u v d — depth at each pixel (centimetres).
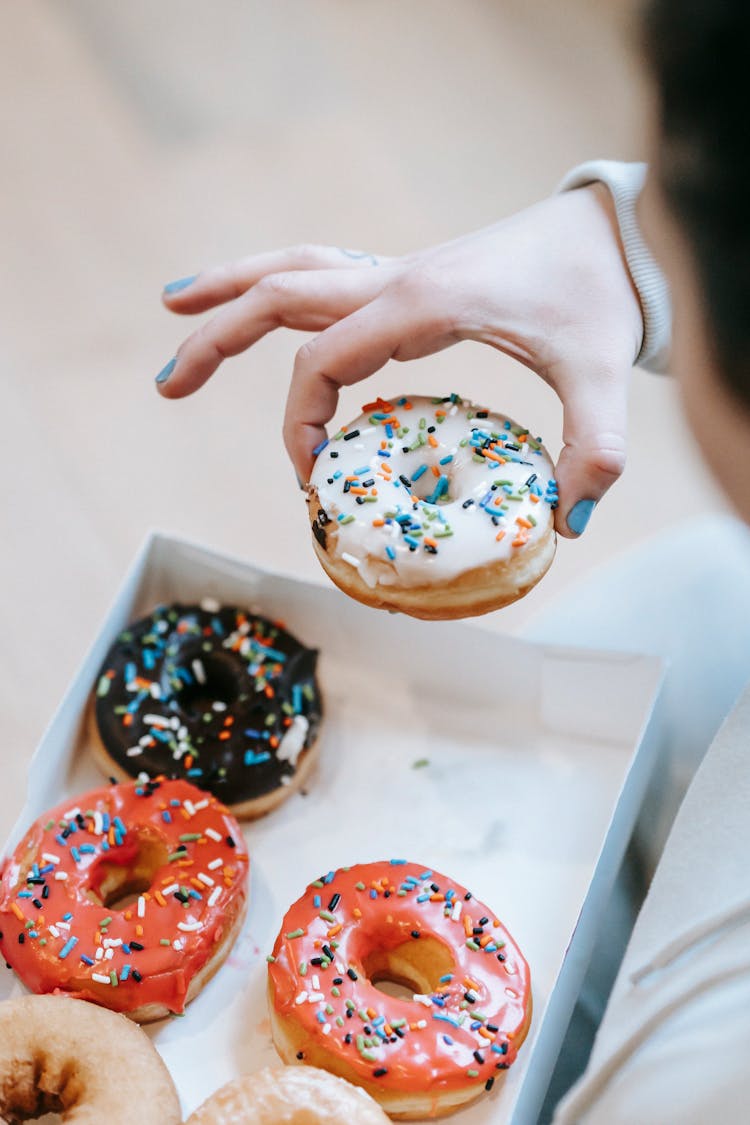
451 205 127
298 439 61
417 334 59
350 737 70
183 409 114
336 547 59
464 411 62
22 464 110
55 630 101
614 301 60
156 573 72
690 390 43
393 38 139
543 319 59
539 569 59
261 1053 60
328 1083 56
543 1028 57
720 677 70
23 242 124
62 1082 58
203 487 110
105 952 60
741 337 41
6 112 134
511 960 61
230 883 63
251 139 132
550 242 61
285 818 67
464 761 68
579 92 134
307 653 70
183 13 142
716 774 56
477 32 139
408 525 58
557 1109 56
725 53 39
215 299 67
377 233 125
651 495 109
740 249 40
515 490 59
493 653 68
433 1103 58
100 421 113
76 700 68
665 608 72
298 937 61
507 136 131
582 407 58
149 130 133
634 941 56
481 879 65
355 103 134
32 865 63
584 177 63
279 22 140
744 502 45
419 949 62
